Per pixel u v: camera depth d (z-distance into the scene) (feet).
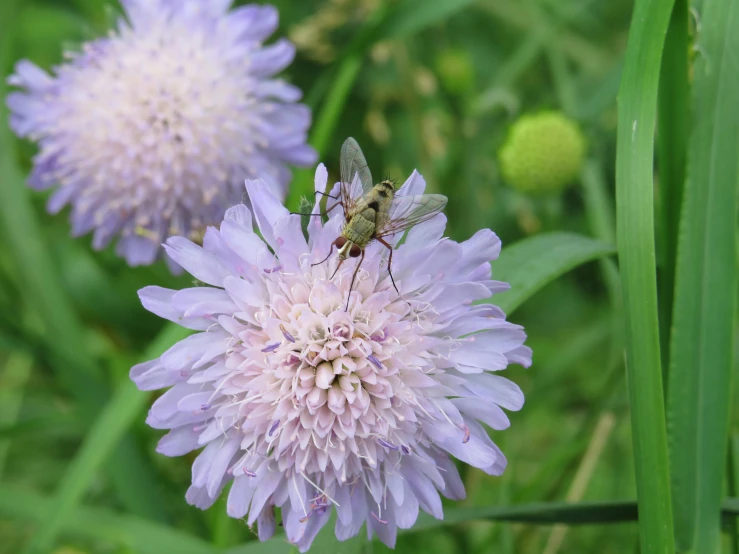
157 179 0.49
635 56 0.39
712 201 0.41
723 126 0.41
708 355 0.40
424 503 0.38
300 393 0.37
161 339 0.50
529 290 0.41
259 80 0.51
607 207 0.60
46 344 0.55
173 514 0.54
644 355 0.38
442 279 0.38
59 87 0.51
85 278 0.60
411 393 0.38
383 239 0.38
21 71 0.51
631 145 0.39
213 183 0.49
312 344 0.38
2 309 0.55
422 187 0.39
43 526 0.47
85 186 0.51
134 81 0.49
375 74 0.63
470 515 0.41
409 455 0.38
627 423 0.54
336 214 0.39
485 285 0.38
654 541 0.37
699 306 0.41
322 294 0.38
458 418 0.38
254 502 0.37
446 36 0.66
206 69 0.50
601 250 0.42
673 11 0.40
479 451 0.38
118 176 0.50
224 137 0.49
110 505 0.57
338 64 0.55
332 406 0.37
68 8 0.62
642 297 0.38
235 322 0.37
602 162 0.60
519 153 0.54
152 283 0.60
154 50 0.50
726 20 0.41
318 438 0.38
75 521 0.49
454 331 0.38
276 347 0.38
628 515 0.40
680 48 0.41
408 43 0.62
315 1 0.64
